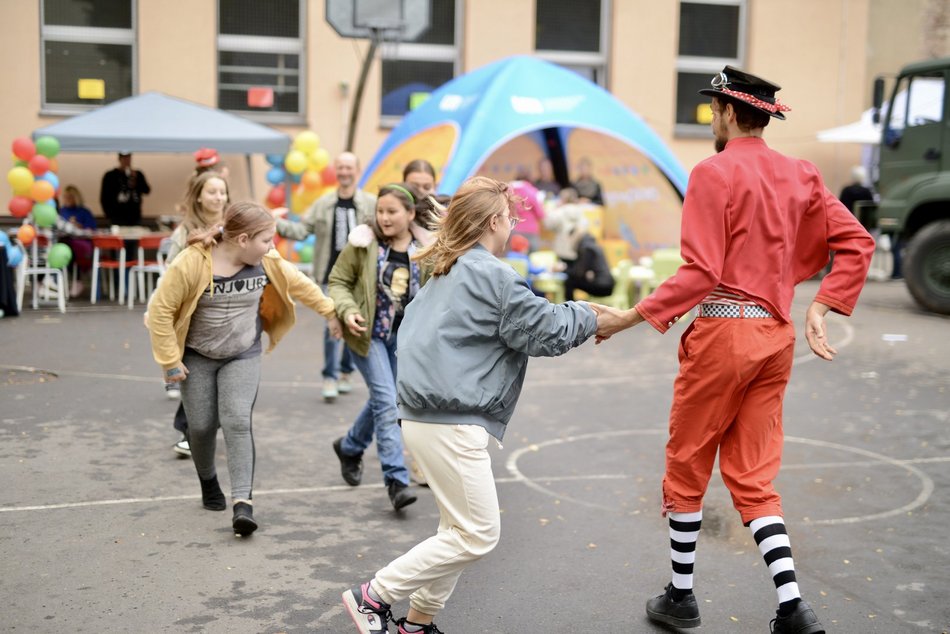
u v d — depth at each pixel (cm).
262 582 432
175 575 437
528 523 520
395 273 537
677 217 1426
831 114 1870
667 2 1792
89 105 1634
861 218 1539
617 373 941
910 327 1205
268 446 662
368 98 1703
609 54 1789
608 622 400
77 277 1480
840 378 913
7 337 1066
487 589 432
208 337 483
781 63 1850
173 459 619
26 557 453
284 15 1686
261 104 1675
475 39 1733
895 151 1399
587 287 1239
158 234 1366
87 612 397
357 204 764
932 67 1353
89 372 888
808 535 506
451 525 345
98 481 570
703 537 501
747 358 365
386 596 348
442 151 1276
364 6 1373
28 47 1591
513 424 741
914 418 763
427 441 341
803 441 697
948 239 1286
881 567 463
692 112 1842
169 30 1636
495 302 336
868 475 614
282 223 763
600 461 643
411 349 343
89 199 1611
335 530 501
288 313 518
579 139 1546
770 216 368
